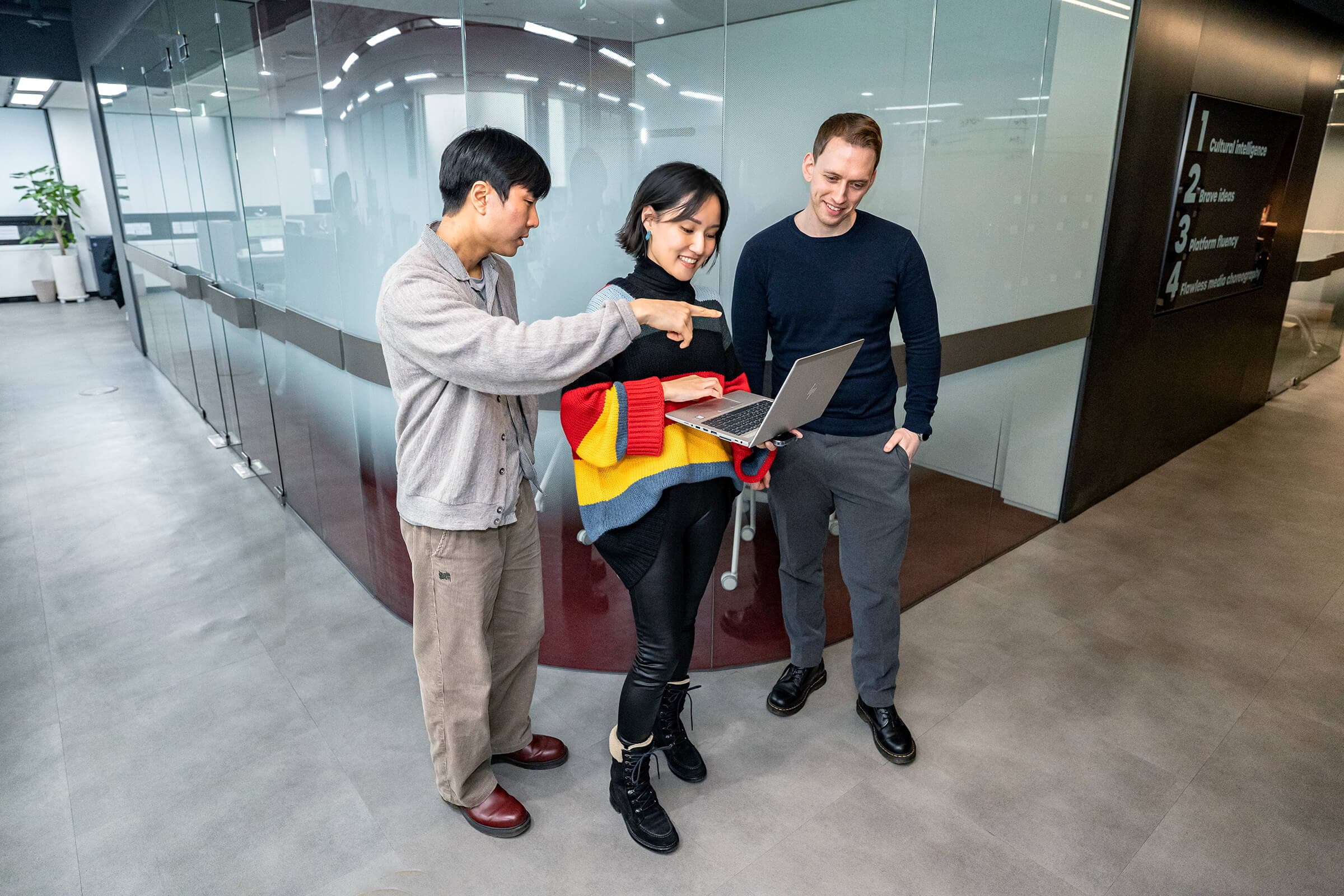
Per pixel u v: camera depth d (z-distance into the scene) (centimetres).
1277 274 514
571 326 135
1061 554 330
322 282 286
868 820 184
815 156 177
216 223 388
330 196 265
